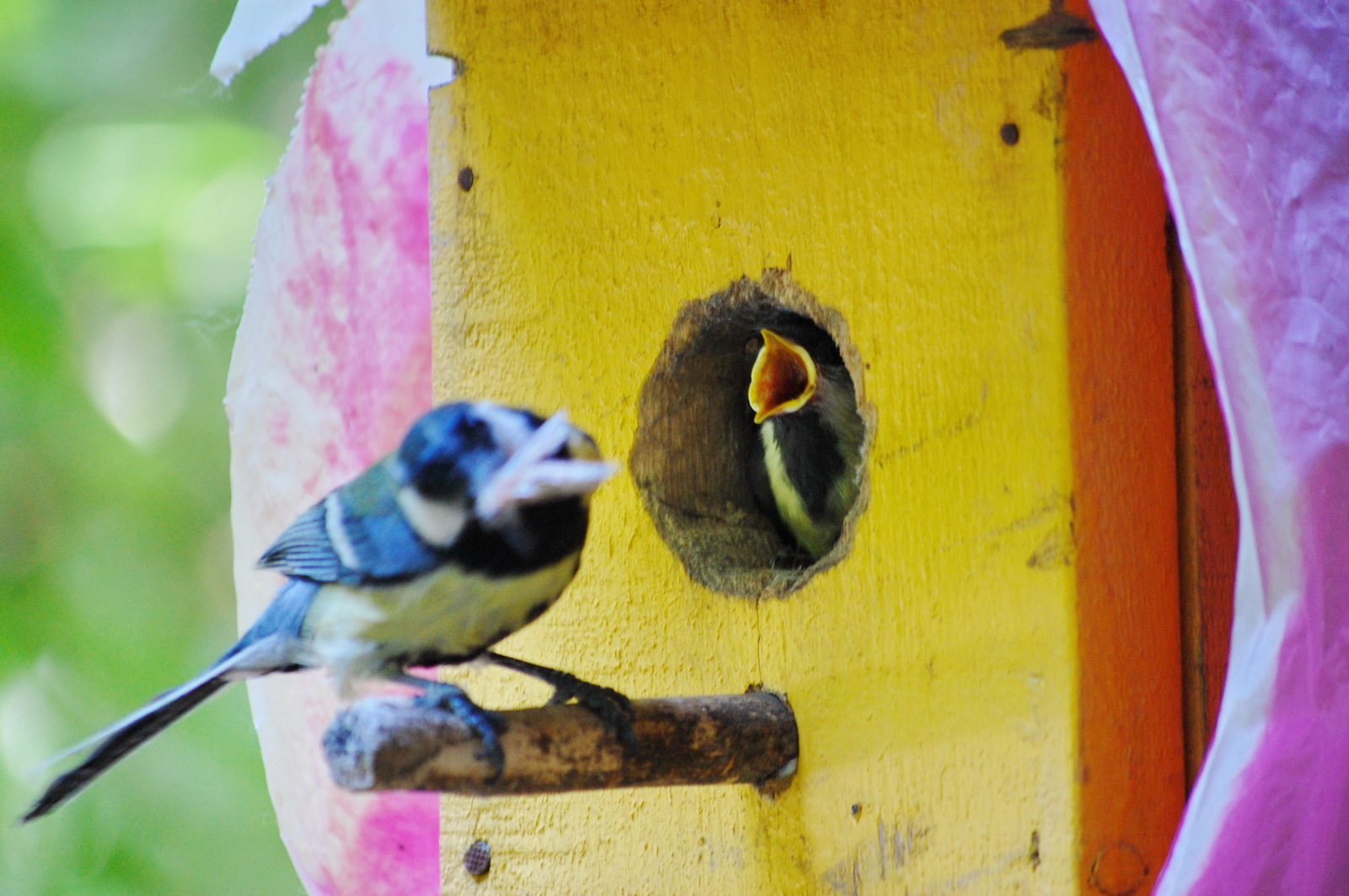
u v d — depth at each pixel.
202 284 8.30
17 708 7.80
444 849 5.34
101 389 8.38
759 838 4.68
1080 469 4.08
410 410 6.38
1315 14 3.79
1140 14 3.50
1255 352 3.40
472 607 3.90
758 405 5.32
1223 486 4.13
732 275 4.86
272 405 6.35
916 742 4.34
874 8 4.52
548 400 5.22
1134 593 4.09
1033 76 4.17
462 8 5.39
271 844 7.77
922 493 4.35
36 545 8.09
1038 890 4.06
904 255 4.43
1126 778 4.05
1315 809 3.60
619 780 4.11
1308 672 3.39
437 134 5.47
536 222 5.25
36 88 8.35
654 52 5.02
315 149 6.37
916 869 4.32
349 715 3.62
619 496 5.09
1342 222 3.64
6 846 7.60
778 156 4.74
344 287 6.38
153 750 7.83
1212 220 3.44
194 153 8.35
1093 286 4.11
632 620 5.05
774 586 4.73
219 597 8.27
